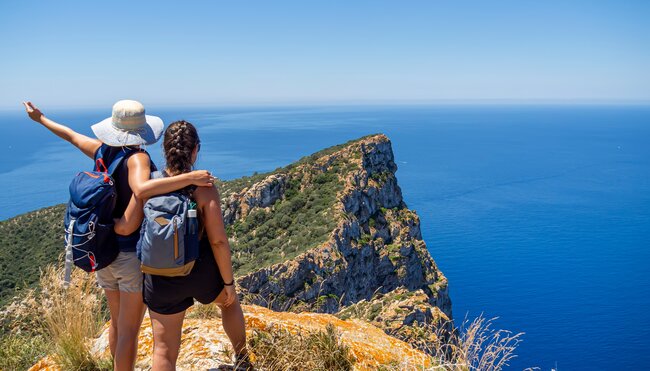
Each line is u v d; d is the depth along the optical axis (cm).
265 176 8475
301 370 438
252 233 7462
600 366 9762
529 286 14675
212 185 382
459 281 15225
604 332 11388
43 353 551
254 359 445
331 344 461
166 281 367
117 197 392
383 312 3681
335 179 8081
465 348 445
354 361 475
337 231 6569
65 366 482
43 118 465
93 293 561
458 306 13162
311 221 7094
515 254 18012
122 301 406
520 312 12656
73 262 382
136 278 399
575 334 11300
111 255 389
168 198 362
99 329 547
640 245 19088
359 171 8144
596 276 15588
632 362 9956
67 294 523
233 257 6788
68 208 392
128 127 399
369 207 7938
